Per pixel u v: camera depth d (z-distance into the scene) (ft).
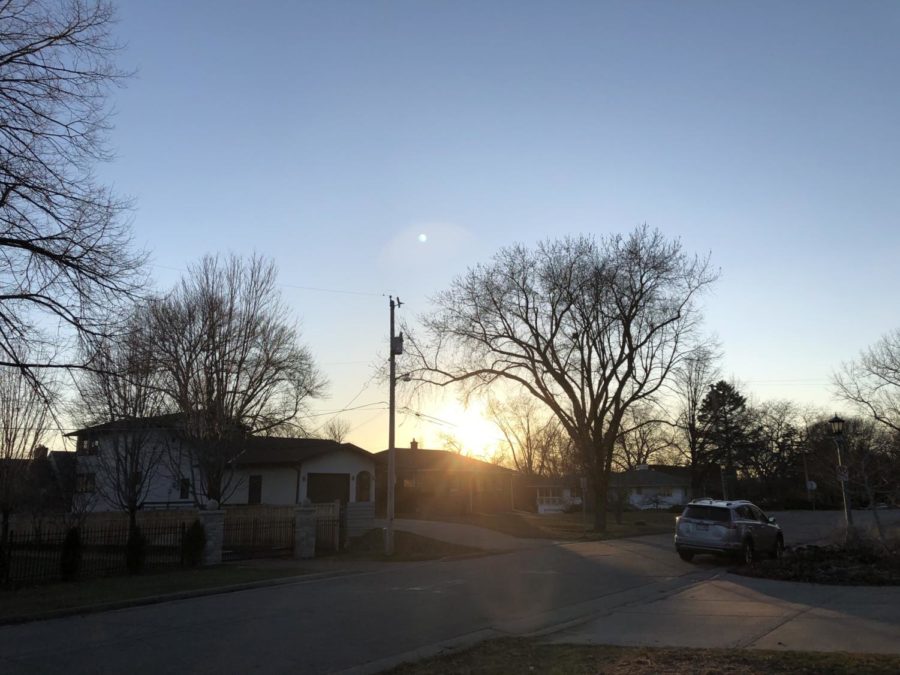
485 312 119.75
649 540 101.86
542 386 119.65
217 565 69.10
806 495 253.65
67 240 45.62
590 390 120.06
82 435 84.12
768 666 24.23
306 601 45.80
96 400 73.10
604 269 116.37
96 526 80.79
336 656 29.89
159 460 92.84
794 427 285.23
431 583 54.80
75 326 47.32
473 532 108.37
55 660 29.48
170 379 88.63
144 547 62.23
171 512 88.02
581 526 131.54
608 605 44.09
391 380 84.89
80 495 89.81
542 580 56.34
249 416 100.99
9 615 39.91
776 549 74.90
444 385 117.39
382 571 65.21
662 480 259.19
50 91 43.57
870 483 112.57
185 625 37.40
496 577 58.59
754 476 288.10
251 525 83.92
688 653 27.09
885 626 32.58
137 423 80.23
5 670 27.86
